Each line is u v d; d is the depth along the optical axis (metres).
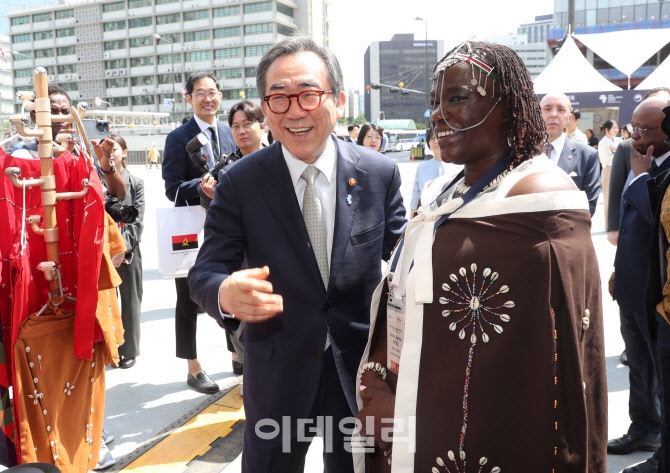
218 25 81.88
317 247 1.78
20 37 92.31
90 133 7.87
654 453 2.73
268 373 1.76
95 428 2.43
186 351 3.71
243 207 1.75
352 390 1.77
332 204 1.80
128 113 62.00
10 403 2.21
